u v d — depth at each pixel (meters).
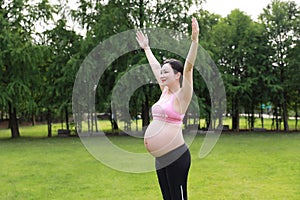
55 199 5.50
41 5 17.27
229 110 18.50
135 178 6.89
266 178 6.73
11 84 15.73
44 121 28.20
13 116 16.75
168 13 14.84
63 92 16.42
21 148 11.97
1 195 5.78
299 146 11.47
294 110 19.30
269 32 17.88
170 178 3.24
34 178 7.02
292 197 5.43
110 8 14.60
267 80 17.20
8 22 15.92
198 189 5.96
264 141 13.02
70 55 16.77
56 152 10.77
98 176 7.12
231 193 5.70
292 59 17.45
